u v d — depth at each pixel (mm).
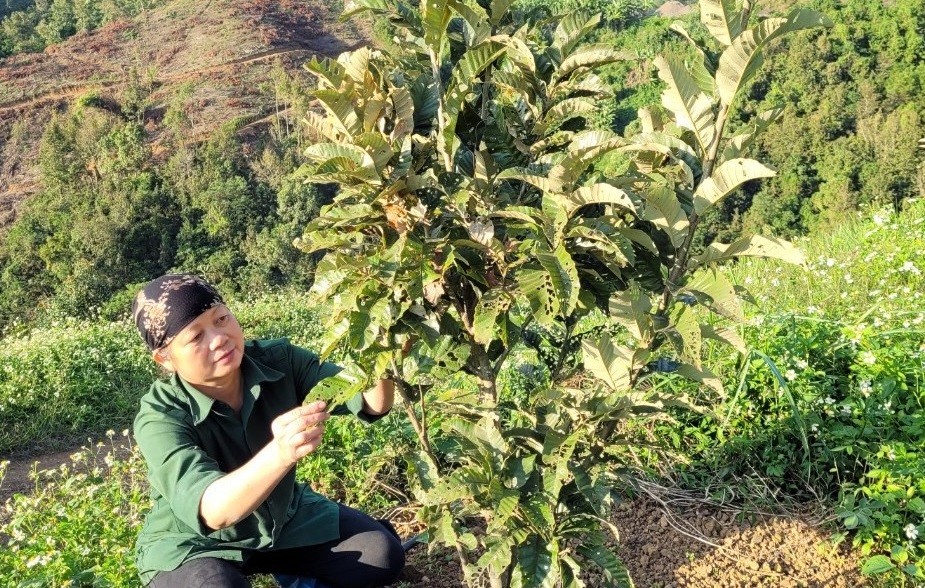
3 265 54688
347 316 1933
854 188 42500
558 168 1759
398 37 2078
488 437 2027
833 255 6363
